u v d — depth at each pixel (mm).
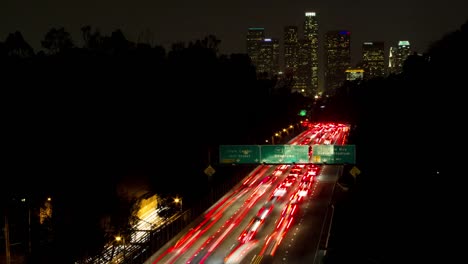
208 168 72000
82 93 75938
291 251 51625
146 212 71562
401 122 112000
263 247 53281
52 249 53594
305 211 69438
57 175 63562
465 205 67375
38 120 69812
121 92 82062
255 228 60625
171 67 101875
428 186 80750
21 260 51875
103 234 53938
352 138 149625
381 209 69188
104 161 70125
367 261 47656
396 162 99875
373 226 60656
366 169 98500
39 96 72812
